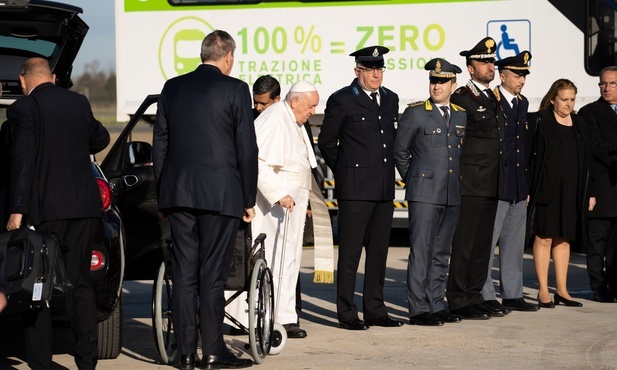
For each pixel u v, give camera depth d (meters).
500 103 14.17
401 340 12.50
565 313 14.42
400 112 21.44
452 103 13.94
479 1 21.08
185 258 10.83
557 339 12.47
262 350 11.16
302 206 12.80
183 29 22.00
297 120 12.67
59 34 12.07
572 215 14.77
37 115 9.95
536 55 20.95
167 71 22.06
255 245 11.19
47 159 9.96
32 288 8.74
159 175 10.94
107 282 10.87
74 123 10.11
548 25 20.92
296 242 12.86
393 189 13.30
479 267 14.14
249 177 10.80
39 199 9.91
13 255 8.77
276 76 21.72
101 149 10.59
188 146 10.73
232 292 12.91
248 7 21.77
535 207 14.83
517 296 14.64
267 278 11.45
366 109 13.12
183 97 10.80
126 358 11.71
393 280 17.89
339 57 21.55
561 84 14.90
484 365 11.04
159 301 10.91
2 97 12.02
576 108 20.98
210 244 10.77
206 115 10.71
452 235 13.70
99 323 11.45
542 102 15.11
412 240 13.51
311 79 21.64
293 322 12.73
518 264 14.66
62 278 9.27
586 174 14.88
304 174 12.76
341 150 13.21
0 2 11.42
